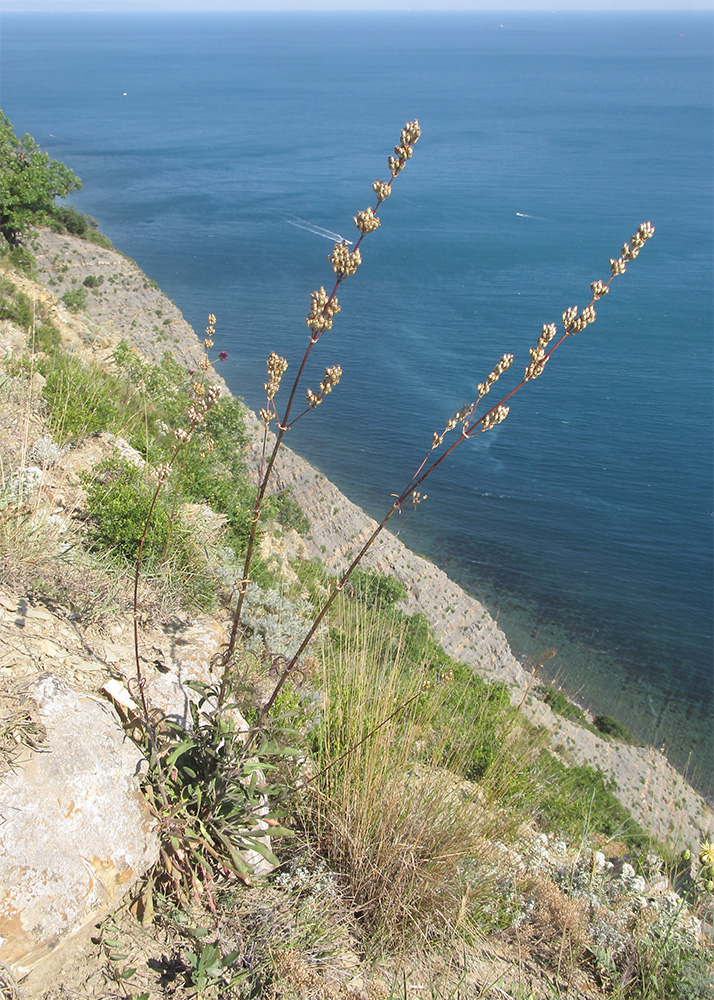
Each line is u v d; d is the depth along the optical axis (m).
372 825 4.13
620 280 157.50
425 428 94.12
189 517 6.80
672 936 4.40
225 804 3.55
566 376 114.81
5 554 4.60
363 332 126.62
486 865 4.36
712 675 55.88
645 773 25.14
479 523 76.56
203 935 3.29
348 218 195.12
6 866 2.85
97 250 76.56
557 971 4.04
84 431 7.78
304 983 3.21
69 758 3.27
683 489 85.00
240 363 108.94
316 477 56.72
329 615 6.84
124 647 4.40
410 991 3.54
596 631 61.06
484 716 5.59
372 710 4.77
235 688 3.76
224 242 169.25
